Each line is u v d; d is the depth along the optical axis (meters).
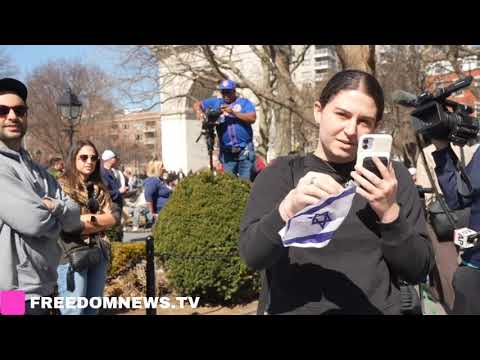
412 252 1.61
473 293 2.56
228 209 5.48
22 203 2.71
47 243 2.90
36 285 2.81
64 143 33.25
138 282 6.18
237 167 7.07
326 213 1.47
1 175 2.71
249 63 22.28
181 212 5.54
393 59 20.06
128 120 49.16
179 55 16.44
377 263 1.70
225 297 5.47
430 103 2.44
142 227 14.45
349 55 6.87
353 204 1.74
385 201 1.53
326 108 1.73
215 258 5.36
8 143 2.90
